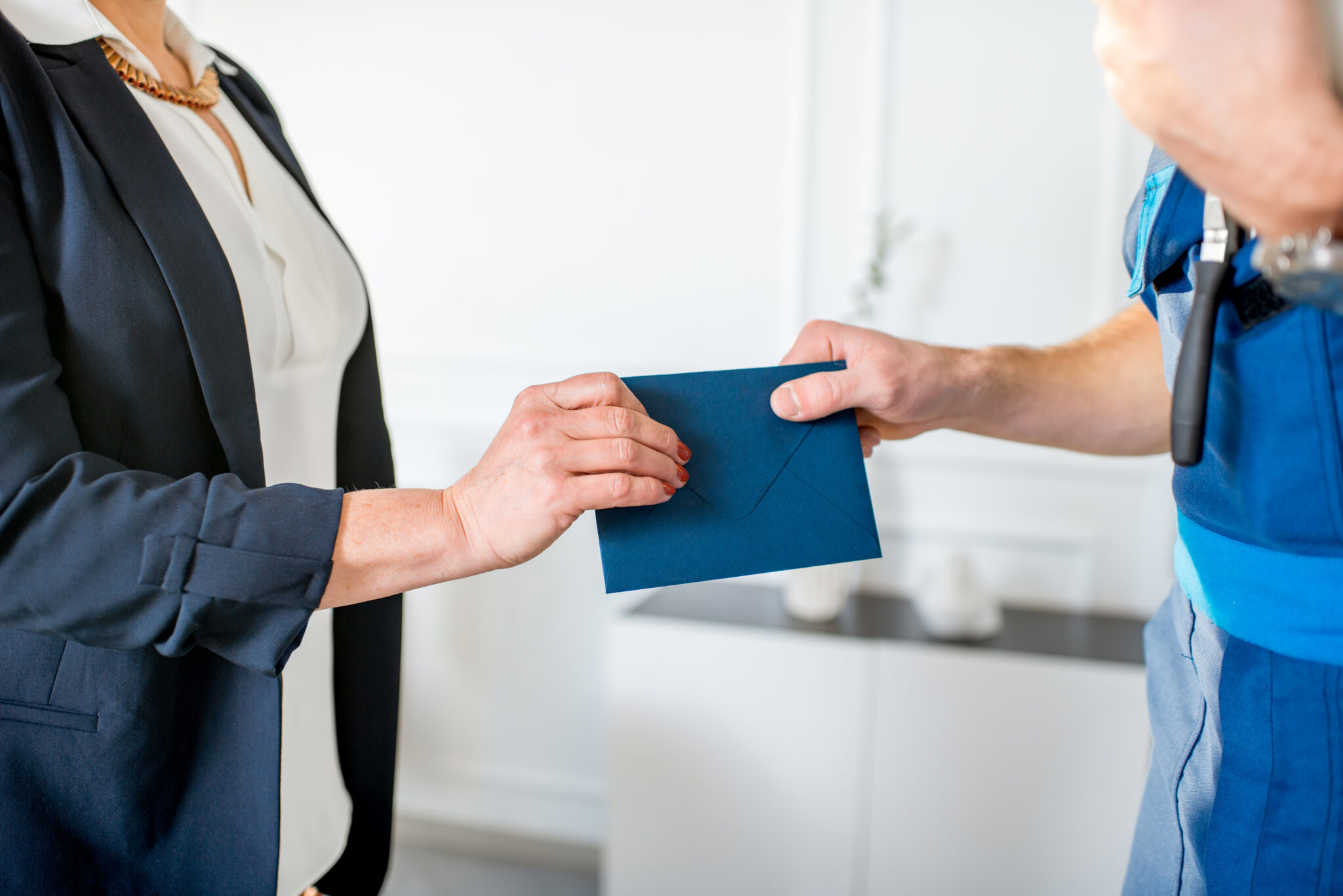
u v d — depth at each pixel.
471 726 2.34
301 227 1.10
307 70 2.25
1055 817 1.67
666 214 2.11
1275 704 0.60
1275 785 0.60
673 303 2.13
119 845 0.81
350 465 1.20
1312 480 0.55
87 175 0.76
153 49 0.97
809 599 1.87
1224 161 0.47
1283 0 0.43
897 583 2.08
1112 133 1.86
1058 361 0.97
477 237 2.21
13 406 0.66
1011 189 1.92
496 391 2.25
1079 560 2.00
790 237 2.04
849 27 1.96
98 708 0.78
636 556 0.77
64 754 0.78
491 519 0.70
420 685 2.36
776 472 0.82
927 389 0.87
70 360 0.75
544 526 0.69
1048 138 1.89
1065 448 0.99
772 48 2.01
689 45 2.05
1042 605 2.02
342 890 1.22
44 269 0.74
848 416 0.85
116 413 0.77
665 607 1.96
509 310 2.22
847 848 1.77
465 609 2.31
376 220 2.27
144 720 0.79
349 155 2.26
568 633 2.26
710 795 1.83
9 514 0.64
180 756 0.84
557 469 0.68
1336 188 0.44
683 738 1.83
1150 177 0.73
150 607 0.67
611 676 1.86
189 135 0.95
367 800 1.20
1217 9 0.44
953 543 2.05
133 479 0.68
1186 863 0.72
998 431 0.97
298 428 1.04
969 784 1.70
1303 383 0.54
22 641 0.77
